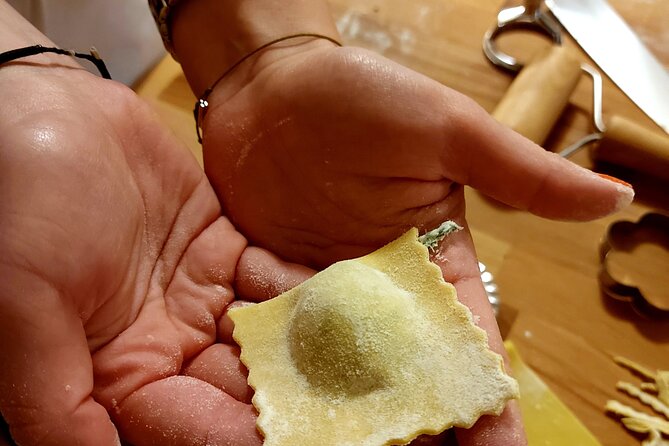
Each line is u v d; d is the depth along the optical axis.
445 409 0.13
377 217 0.17
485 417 0.13
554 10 0.24
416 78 0.16
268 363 0.14
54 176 0.13
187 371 0.15
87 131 0.15
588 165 0.21
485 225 0.20
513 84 0.22
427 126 0.15
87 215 0.14
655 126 0.22
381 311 0.14
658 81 0.23
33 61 0.16
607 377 0.18
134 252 0.16
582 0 0.24
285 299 0.15
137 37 0.24
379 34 0.25
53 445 0.13
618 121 0.21
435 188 0.16
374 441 0.12
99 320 0.14
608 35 0.24
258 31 0.19
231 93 0.19
